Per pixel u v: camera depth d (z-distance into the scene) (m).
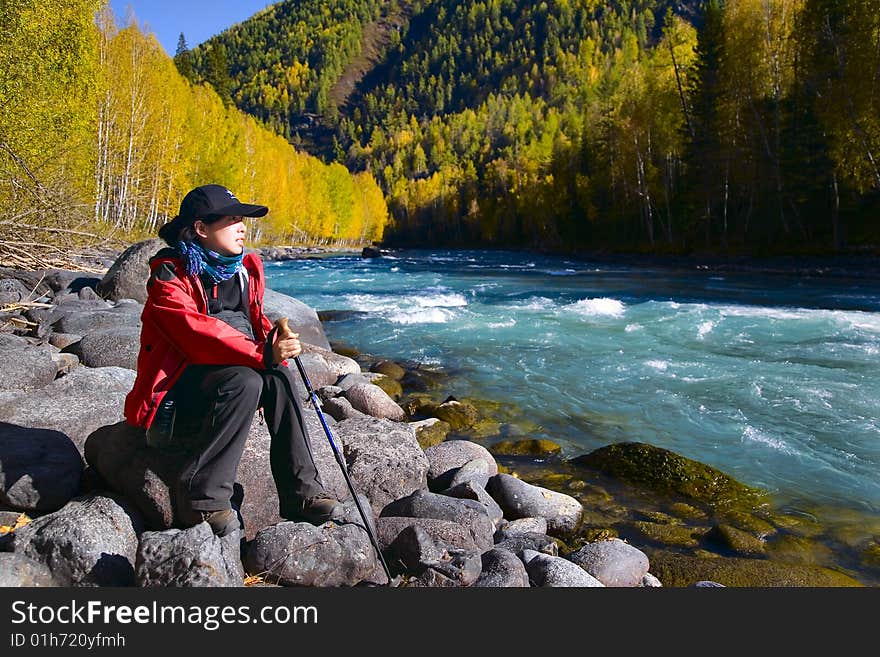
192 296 2.52
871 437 5.76
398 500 3.62
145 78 35.16
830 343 9.84
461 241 107.06
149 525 2.70
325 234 86.94
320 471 3.14
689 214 40.12
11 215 11.93
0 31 16.69
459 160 183.25
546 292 18.53
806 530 4.10
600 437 5.92
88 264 13.45
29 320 7.54
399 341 10.52
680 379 7.78
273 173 65.31
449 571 2.76
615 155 50.25
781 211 33.84
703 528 4.15
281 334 2.46
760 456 5.38
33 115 16.44
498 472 4.94
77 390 3.61
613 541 3.55
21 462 2.83
